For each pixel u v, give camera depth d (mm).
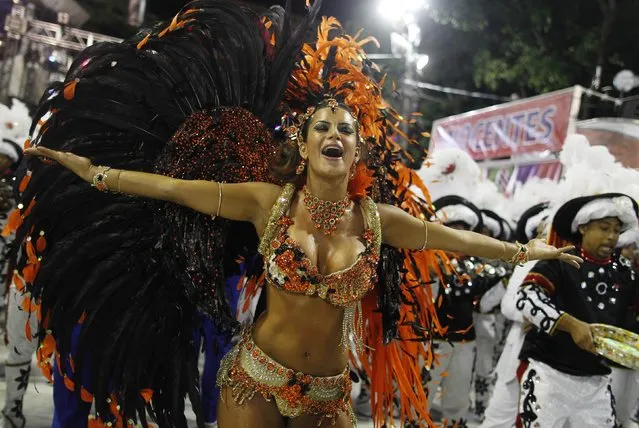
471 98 18156
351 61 3393
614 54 15320
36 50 13305
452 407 5266
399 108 12336
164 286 3012
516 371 4133
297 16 5000
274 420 2688
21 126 6125
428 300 3373
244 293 3668
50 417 4785
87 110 2949
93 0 16031
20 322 4262
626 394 4555
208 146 2990
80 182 2900
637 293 3920
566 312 3777
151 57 3020
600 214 3771
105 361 2943
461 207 5656
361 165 2895
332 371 2715
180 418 3066
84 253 2912
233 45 3170
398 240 2816
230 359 2777
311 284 2574
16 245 2955
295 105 3355
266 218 2699
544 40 15414
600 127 8289
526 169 11227
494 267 5480
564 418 3664
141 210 2965
